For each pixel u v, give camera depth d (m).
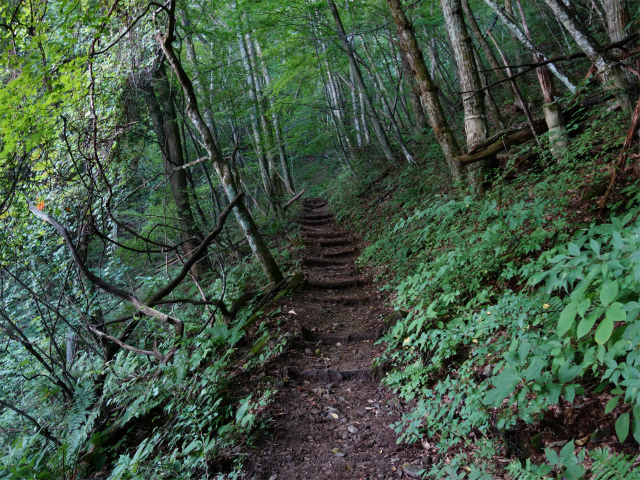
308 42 13.58
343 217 13.36
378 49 16.55
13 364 6.37
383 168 13.72
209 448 3.00
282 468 3.10
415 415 3.11
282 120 17.80
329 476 2.95
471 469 2.43
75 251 4.79
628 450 2.26
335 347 5.21
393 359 4.32
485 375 3.16
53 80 5.02
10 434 5.65
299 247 10.70
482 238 4.39
